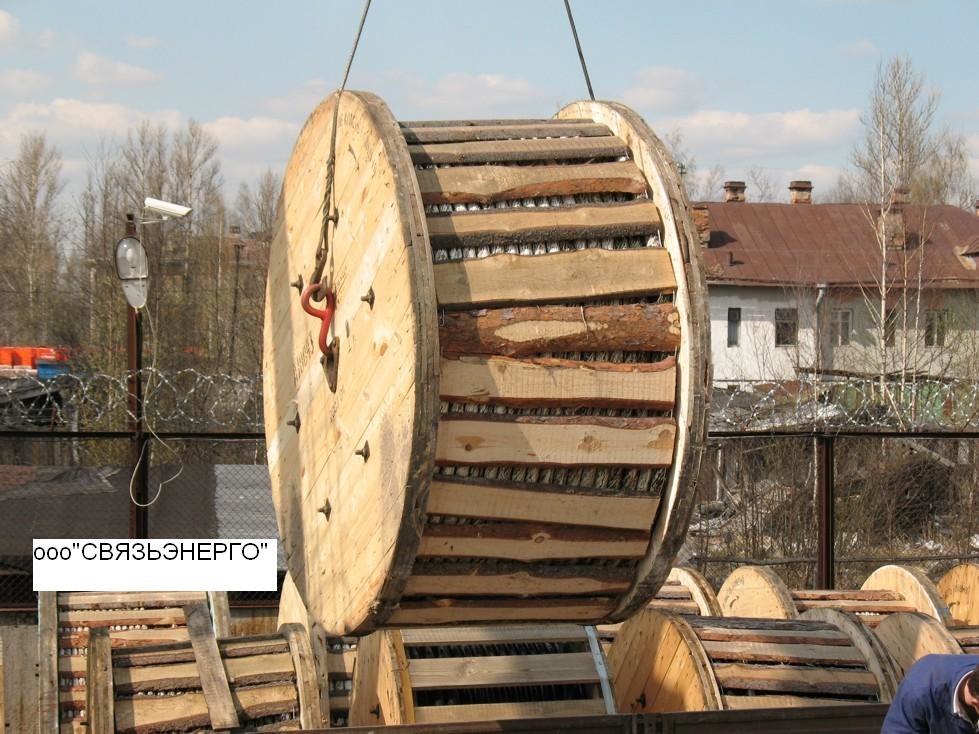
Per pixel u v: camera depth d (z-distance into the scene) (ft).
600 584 16.31
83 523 37.63
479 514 15.19
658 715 19.48
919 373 81.35
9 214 163.43
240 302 120.57
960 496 54.03
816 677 23.04
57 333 133.69
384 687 22.04
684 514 15.57
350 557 16.49
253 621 34.50
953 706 16.08
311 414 18.76
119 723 20.56
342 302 16.89
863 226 143.95
